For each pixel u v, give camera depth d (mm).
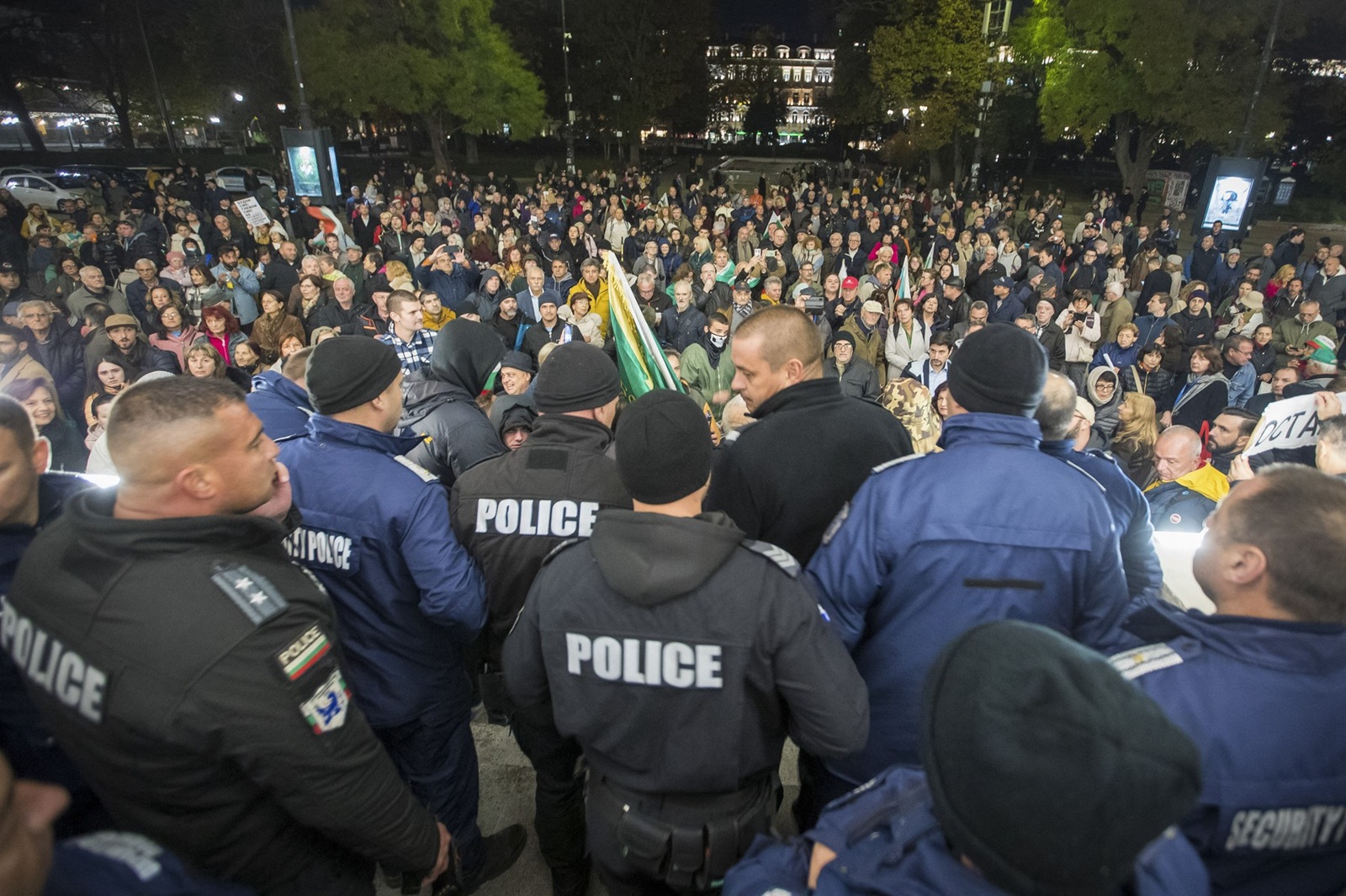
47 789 823
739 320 7020
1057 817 660
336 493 1803
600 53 41000
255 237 12117
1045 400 1906
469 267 9633
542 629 1444
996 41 25141
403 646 1912
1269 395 5133
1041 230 17594
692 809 1467
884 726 1690
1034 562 1532
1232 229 15484
